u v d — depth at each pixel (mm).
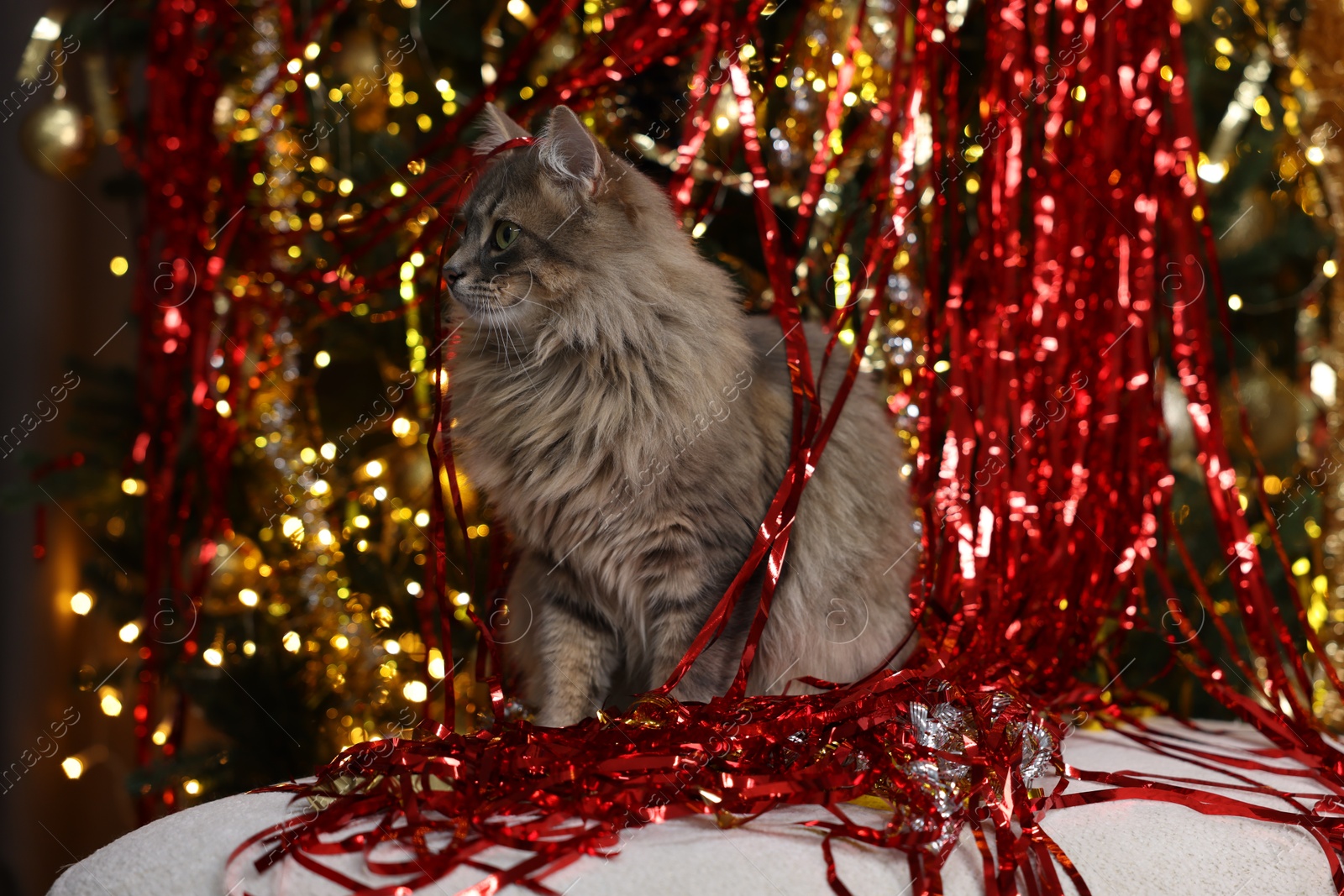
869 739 1438
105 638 3188
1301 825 1379
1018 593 1998
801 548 1721
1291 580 2039
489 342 1730
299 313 2402
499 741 1449
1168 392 2410
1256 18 2531
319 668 2367
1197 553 2320
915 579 1955
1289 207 2648
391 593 2256
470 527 2283
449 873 1162
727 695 1540
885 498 1820
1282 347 2785
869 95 2184
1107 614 2092
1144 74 2062
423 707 2264
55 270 3078
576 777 1334
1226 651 2283
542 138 1693
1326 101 2529
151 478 2475
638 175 1765
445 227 2064
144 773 2213
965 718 1441
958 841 1294
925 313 2174
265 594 2490
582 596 1722
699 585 1619
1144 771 1602
